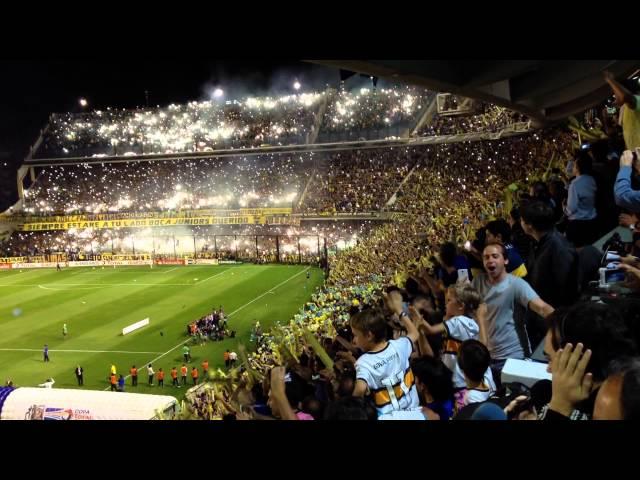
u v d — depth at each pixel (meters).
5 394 18.64
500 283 5.75
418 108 62.59
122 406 17.78
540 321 6.62
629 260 4.59
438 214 40.56
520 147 41.16
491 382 4.97
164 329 37.47
